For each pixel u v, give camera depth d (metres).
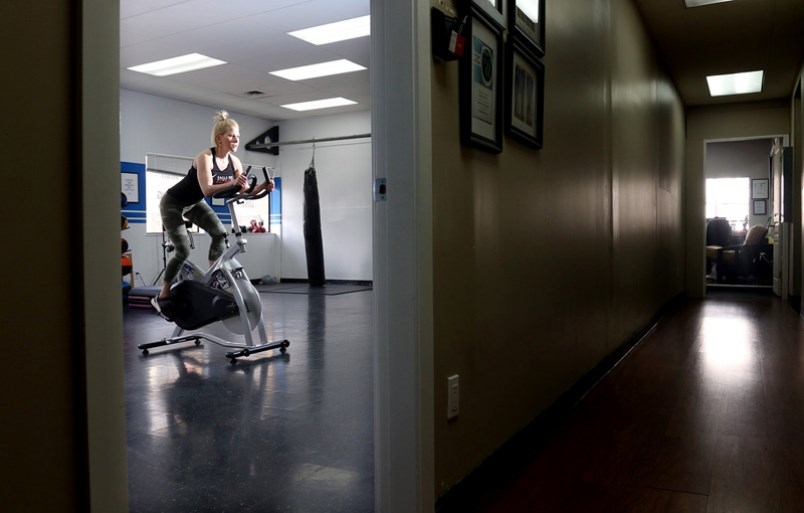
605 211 3.68
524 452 2.34
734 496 1.90
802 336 5.00
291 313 6.31
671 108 7.18
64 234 0.87
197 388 3.20
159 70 7.37
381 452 1.64
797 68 6.73
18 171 0.80
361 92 8.55
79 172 0.88
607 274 3.73
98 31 0.91
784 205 7.56
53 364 0.85
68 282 0.87
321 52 6.70
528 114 2.38
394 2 1.58
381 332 1.63
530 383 2.47
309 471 2.07
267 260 10.66
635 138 4.79
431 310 1.64
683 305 7.67
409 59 1.56
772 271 10.06
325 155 10.32
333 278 10.38
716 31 5.51
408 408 1.58
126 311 6.63
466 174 1.91
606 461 2.22
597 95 3.50
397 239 1.58
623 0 4.32
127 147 8.24
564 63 2.91
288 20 5.71
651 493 1.94
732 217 11.95
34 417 0.82
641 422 2.70
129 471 2.08
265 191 4.00
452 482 1.82
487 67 2.01
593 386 3.38
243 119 10.16
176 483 1.98
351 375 3.47
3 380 0.78
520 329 2.36
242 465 2.13
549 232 2.69
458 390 1.84
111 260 0.92
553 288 2.74
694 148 8.84
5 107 0.79
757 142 11.67
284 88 8.28
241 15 5.57
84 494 0.88
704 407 2.92
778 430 2.55
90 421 0.88
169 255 8.62
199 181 3.89
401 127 1.57
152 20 5.66
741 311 6.87
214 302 4.11
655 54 5.91
